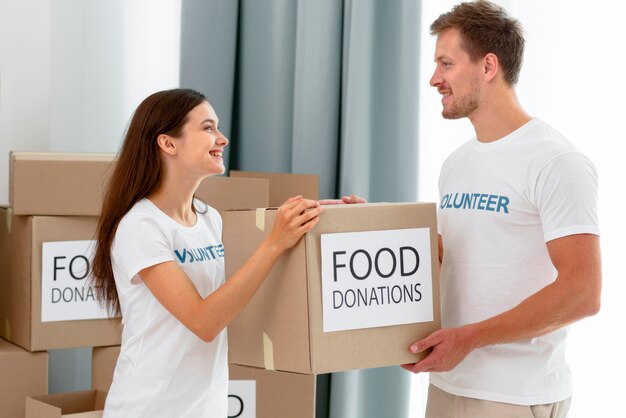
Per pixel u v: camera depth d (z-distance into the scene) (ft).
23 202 6.49
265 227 4.76
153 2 8.45
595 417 6.79
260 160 8.32
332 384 7.59
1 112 8.26
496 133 5.08
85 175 6.56
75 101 8.13
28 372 6.65
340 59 7.80
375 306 4.73
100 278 5.09
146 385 4.83
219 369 5.01
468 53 5.05
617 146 6.68
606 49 6.73
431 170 7.69
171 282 4.65
